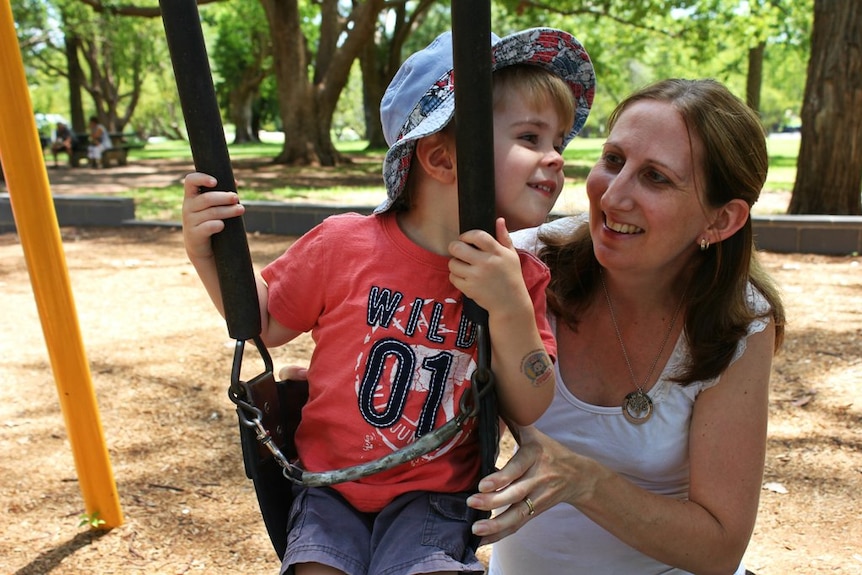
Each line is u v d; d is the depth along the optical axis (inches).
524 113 55.4
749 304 67.1
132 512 125.3
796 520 121.0
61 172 791.7
